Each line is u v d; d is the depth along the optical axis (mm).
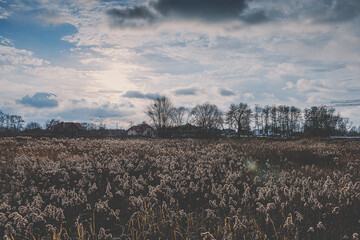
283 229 5887
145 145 22719
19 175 10617
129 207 7324
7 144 22281
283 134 95812
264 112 96312
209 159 14984
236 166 13359
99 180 10406
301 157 16938
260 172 12453
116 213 6664
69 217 6840
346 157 17859
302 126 93375
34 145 21812
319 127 85562
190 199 8219
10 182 9344
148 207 6988
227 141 30953
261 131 96562
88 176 10453
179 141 30094
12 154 16125
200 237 5758
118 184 9891
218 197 7664
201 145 24422
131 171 11844
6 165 12422
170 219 6184
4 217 5914
